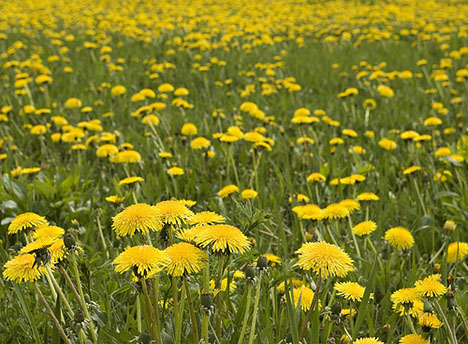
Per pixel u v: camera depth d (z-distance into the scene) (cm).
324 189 430
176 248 159
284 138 550
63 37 1284
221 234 162
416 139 458
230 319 218
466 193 383
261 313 241
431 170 430
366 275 270
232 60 977
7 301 242
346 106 679
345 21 1523
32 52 1047
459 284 287
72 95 747
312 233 312
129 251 154
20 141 545
